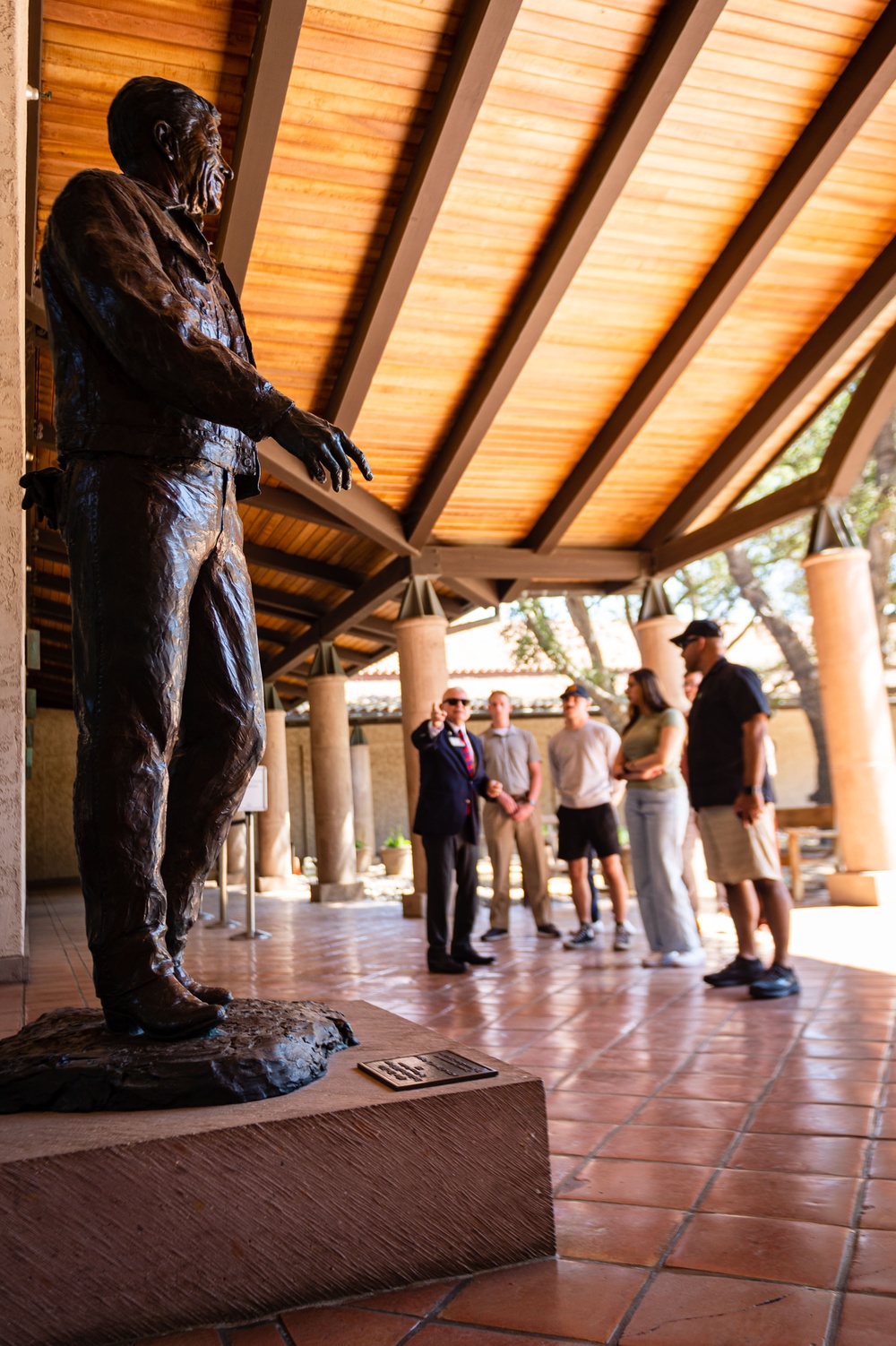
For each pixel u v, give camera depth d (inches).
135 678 80.5
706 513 449.1
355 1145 73.1
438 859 252.8
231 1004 91.8
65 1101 73.6
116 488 82.1
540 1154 78.8
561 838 293.6
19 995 209.2
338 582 485.7
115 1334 65.1
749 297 333.7
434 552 409.4
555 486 402.3
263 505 360.8
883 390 327.6
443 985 228.1
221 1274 68.1
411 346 317.7
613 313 327.0
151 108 91.7
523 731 325.4
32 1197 64.3
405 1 221.6
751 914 207.2
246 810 372.2
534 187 275.6
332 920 425.1
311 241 273.3
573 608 776.3
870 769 347.3
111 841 80.2
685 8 232.4
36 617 687.7
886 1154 99.1
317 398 327.9
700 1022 170.6
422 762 260.4
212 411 77.0
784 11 248.4
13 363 213.0
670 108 267.9
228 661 89.9
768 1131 108.8
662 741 242.5
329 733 545.3
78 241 80.3
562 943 295.6
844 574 349.1
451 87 233.3
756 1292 70.3
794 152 283.3
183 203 94.3
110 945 81.2
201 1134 68.7
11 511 221.1
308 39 225.1
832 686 351.6
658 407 370.0
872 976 208.4
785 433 412.5
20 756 227.9
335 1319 68.3
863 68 260.2
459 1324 67.1
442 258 291.0
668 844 242.1
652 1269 75.1
